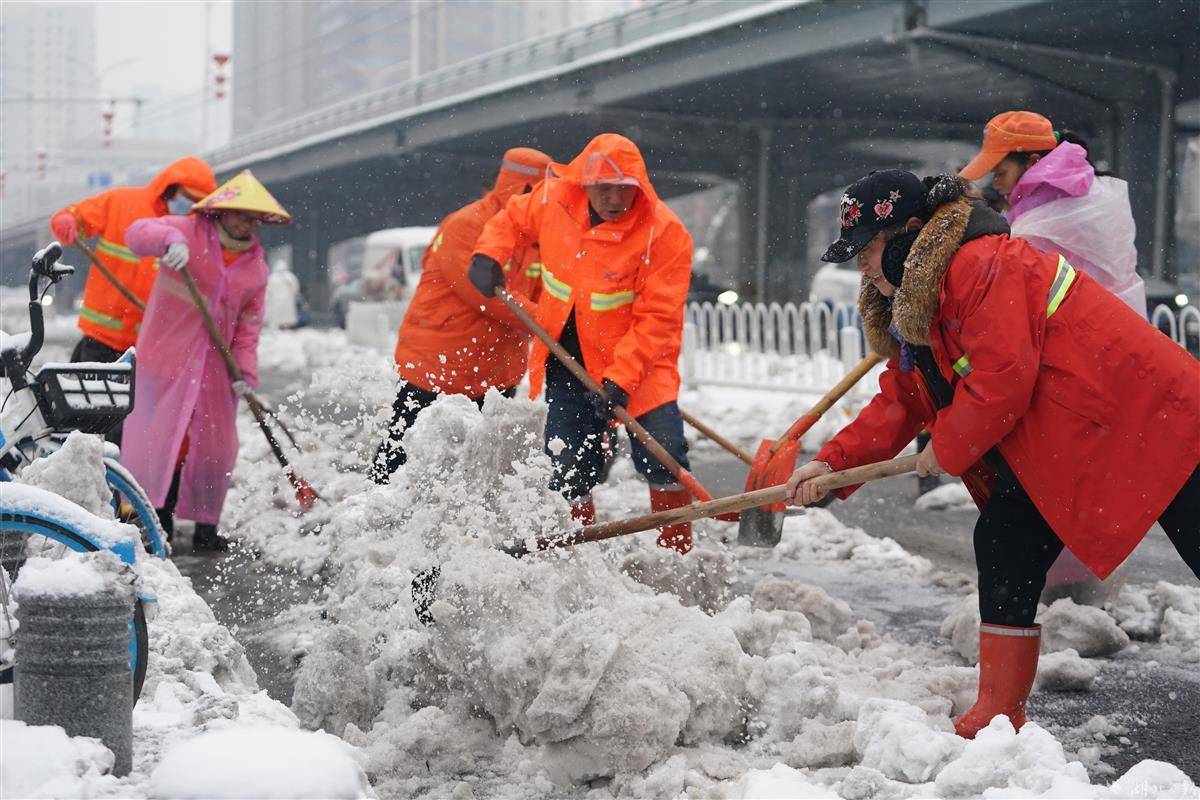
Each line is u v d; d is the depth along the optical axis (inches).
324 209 2532.0
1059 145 205.8
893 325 153.4
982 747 127.6
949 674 170.7
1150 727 161.3
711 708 146.5
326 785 98.6
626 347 214.2
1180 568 260.4
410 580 165.5
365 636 163.8
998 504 156.3
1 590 132.3
